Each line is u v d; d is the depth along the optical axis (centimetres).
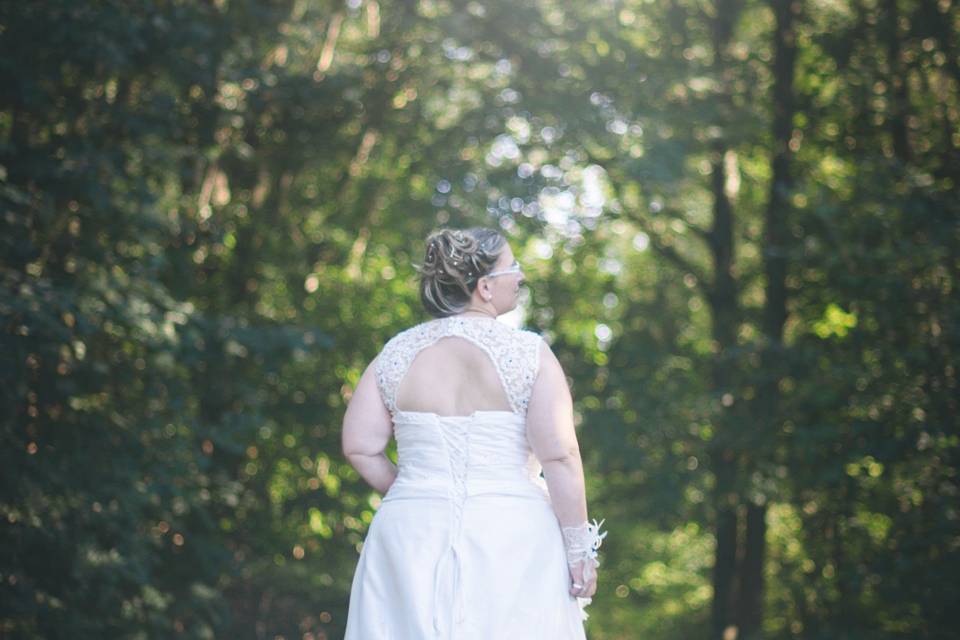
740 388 1658
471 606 363
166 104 1241
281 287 1780
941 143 1579
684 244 2133
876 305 1424
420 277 391
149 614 1229
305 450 1664
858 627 1503
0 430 1030
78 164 1110
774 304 1750
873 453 1386
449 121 1838
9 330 972
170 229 1287
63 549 1088
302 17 1644
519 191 1647
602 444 1677
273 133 1616
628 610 2517
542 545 372
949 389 1374
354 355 1766
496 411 375
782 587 1888
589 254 1939
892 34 1602
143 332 1156
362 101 1670
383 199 1888
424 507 372
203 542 1383
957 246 1363
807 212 1502
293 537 1634
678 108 1672
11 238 1043
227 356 1345
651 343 1856
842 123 1694
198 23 1253
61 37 1068
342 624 1653
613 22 1708
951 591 1311
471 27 1700
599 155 1748
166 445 1232
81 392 1155
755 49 1859
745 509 1820
